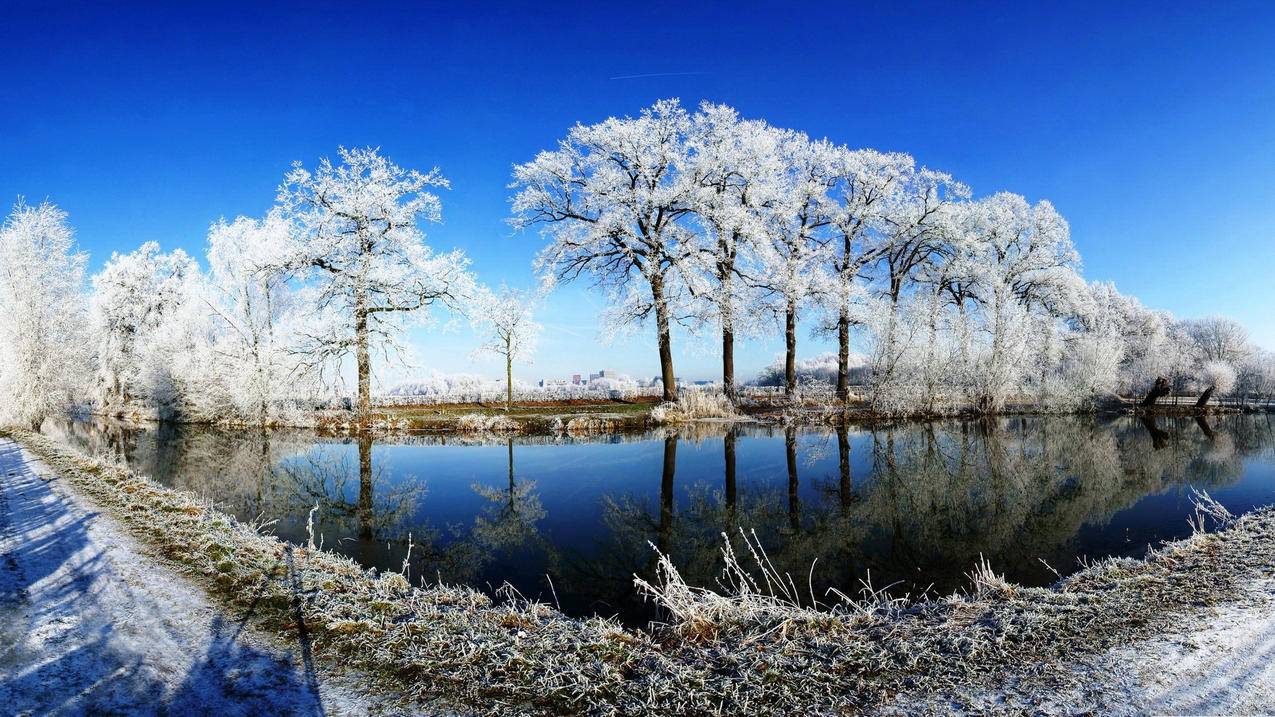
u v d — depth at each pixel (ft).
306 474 49.88
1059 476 44.93
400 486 44.11
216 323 89.51
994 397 82.69
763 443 62.85
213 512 29.68
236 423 84.58
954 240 86.94
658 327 83.51
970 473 46.88
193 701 12.33
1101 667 13.25
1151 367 117.19
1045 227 99.35
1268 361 133.08
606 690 13.16
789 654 14.65
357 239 77.36
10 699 12.25
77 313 81.30
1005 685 12.69
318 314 76.69
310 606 17.25
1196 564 20.24
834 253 90.33
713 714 12.14
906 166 90.12
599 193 82.17
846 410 80.74
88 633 15.46
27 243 75.97
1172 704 11.69
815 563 26.37
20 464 45.16
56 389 77.61
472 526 32.89
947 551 27.61
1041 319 96.43
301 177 75.36
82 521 26.66
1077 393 91.25
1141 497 36.78
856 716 11.87
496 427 74.95
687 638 16.42
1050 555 26.23
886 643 14.97
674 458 54.03
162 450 64.34
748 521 33.78
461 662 14.11
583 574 25.08
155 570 20.18
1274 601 16.46
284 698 12.56
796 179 91.81
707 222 81.35
